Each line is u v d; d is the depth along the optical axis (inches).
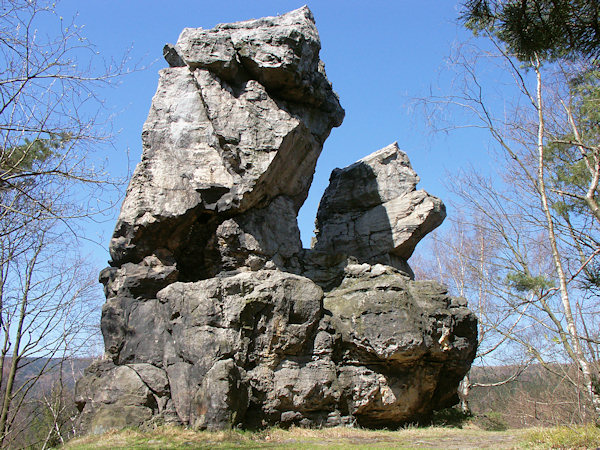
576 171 510.3
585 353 515.5
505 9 366.0
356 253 951.0
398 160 995.3
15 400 665.0
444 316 721.6
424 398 729.0
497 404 1379.2
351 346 690.8
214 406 578.6
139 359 671.1
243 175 764.0
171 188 738.2
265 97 809.5
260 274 691.4
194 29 840.9
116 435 577.3
